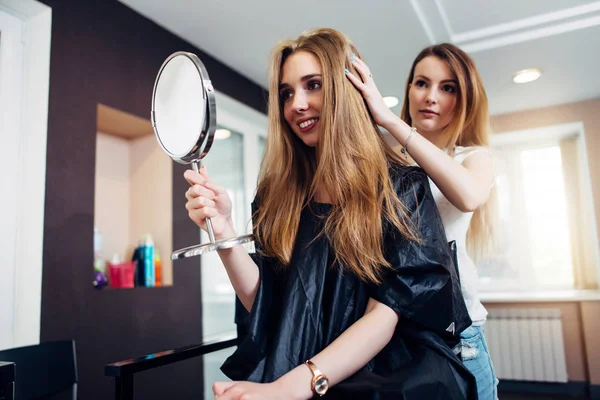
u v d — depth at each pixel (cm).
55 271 150
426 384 62
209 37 221
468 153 104
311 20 204
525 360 310
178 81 73
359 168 77
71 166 159
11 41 146
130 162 221
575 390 300
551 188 318
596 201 291
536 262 323
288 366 68
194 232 221
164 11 197
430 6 197
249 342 74
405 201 75
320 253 77
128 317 177
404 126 83
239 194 277
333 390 62
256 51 237
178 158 73
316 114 84
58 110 157
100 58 176
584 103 289
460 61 115
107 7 181
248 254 87
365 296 74
